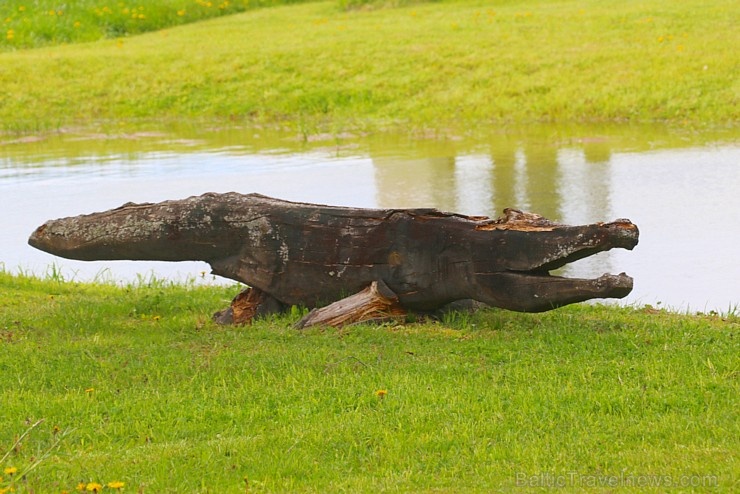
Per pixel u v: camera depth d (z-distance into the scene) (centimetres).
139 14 8612
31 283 2925
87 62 6756
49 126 5988
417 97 5953
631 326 2231
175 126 5962
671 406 1723
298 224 2323
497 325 2275
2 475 1508
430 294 2267
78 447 1633
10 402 1820
